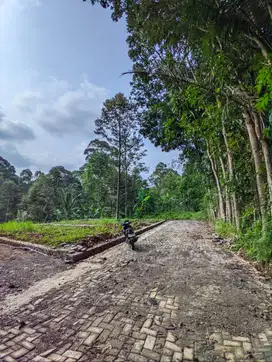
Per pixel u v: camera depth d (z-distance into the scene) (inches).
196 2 116.9
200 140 429.1
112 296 109.1
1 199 1192.2
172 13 132.2
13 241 238.5
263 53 124.8
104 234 269.4
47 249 198.7
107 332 78.5
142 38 216.8
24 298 107.3
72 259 171.6
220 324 84.2
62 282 129.0
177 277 137.7
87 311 94.0
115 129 649.6
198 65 218.1
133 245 223.9
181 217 787.4
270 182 165.6
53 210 945.5
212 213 554.9
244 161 251.9
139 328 81.1
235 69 158.9
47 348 70.0
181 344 72.2
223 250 222.2
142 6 139.6
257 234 183.6
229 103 198.7
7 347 70.5
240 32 124.3
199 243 262.2
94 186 903.7
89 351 68.6
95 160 868.0
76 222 506.6
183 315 90.8
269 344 72.1
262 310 95.5
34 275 141.6
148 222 531.2
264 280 133.0
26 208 1010.7
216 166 413.7
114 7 181.6
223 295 111.0
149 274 143.6
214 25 120.1
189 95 204.1
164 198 978.7
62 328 81.2
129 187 939.3
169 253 207.3
